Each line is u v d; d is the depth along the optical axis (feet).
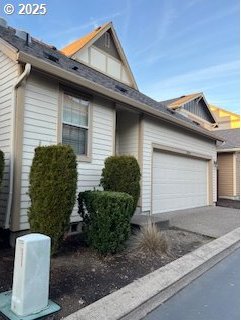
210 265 17.71
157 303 12.35
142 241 19.26
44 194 16.44
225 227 28.50
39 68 19.35
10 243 18.93
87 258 17.20
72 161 17.29
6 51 19.97
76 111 23.65
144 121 31.55
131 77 46.37
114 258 17.42
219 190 63.77
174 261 17.37
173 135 36.94
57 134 21.83
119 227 17.87
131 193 22.72
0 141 20.85
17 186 18.95
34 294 10.59
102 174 23.67
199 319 11.08
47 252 11.12
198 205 44.37
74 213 22.59
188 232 25.77
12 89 20.03
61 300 11.78
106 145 26.23
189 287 14.21
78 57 37.76
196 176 44.11
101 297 12.23
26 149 19.72
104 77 36.50
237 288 14.12
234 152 61.98
